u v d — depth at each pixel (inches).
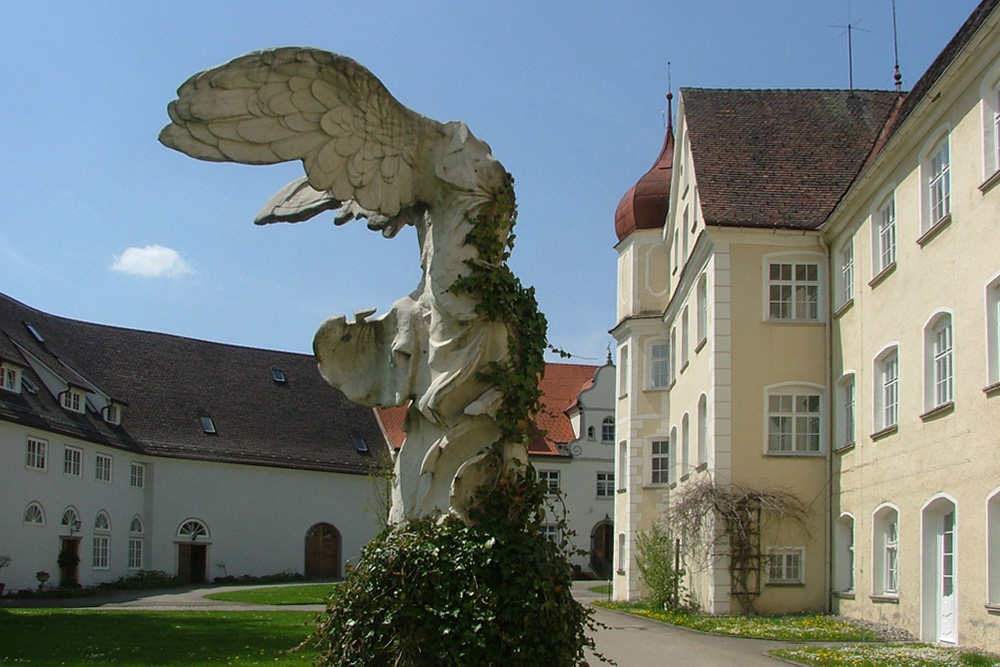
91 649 680.4
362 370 373.1
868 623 885.8
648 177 1523.1
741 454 1036.5
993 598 652.7
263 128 325.7
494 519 339.3
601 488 2394.2
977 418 681.6
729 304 1051.3
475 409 345.7
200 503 2038.6
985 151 681.0
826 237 1045.8
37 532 1595.7
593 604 1288.1
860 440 938.1
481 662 314.7
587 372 2684.5
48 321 2059.5
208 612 1095.0
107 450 1841.8
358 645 319.9
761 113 1214.9
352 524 2235.5
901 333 837.2
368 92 339.3
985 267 674.8
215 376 2260.1
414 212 370.3
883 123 1192.2
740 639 762.2
